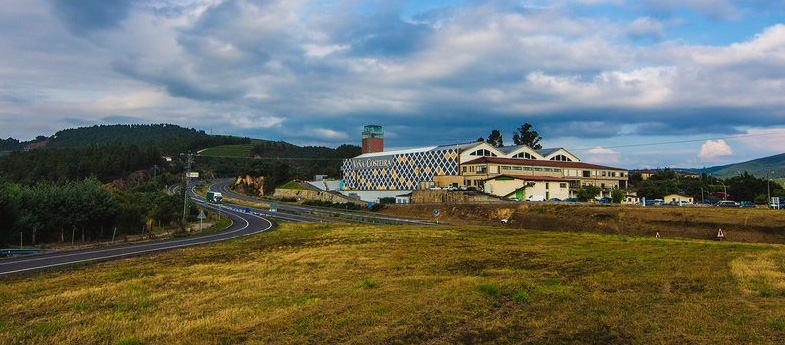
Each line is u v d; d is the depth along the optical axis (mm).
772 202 73062
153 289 22844
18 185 49594
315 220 81438
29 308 19188
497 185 96625
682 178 136750
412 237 47188
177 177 189875
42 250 41188
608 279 23141
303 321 16266
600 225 58062
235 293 21328
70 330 15867
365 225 66875
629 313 16828
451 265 28797
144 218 64625
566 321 15984
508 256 32656
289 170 168000
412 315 16797
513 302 18656
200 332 15344
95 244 46938
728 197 100688
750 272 24297
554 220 62688
